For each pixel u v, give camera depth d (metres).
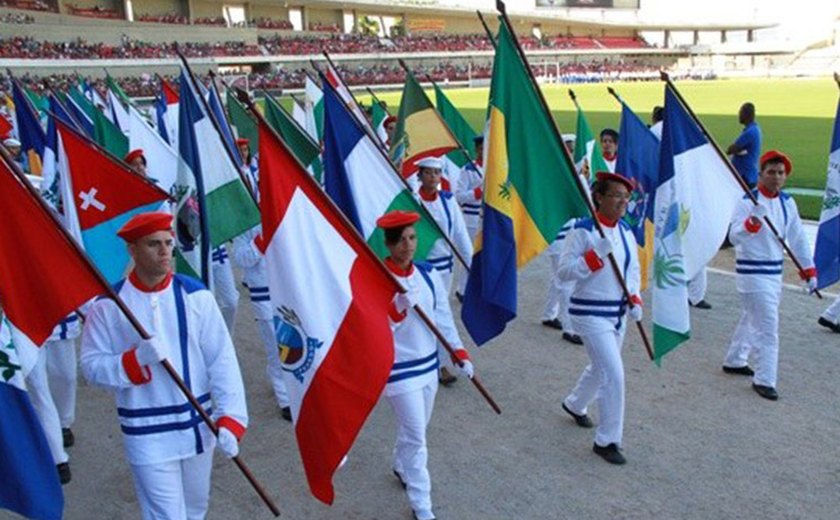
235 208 6.52
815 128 26.61
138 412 4.08
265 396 7.57
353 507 5.48
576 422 6.65
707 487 5.54
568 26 97.62
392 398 5.13
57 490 4.09
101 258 5.87
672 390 7.23
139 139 8.71
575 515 5.24
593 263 5.74
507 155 5.86
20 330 3.96
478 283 6.04
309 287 4.32
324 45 74.44
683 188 6.43
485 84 75.31
